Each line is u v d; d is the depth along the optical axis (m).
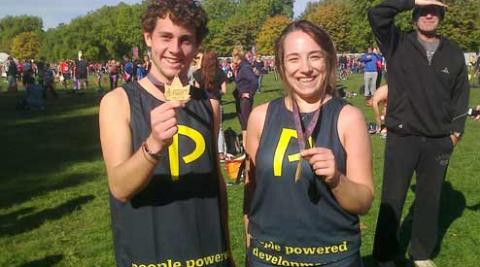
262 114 2.73
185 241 2.41
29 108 21.39
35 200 7.83
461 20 45.62
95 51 89.81
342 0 81.06
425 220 4.78
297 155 2.56
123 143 2.33
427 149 4.54
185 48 2.40
